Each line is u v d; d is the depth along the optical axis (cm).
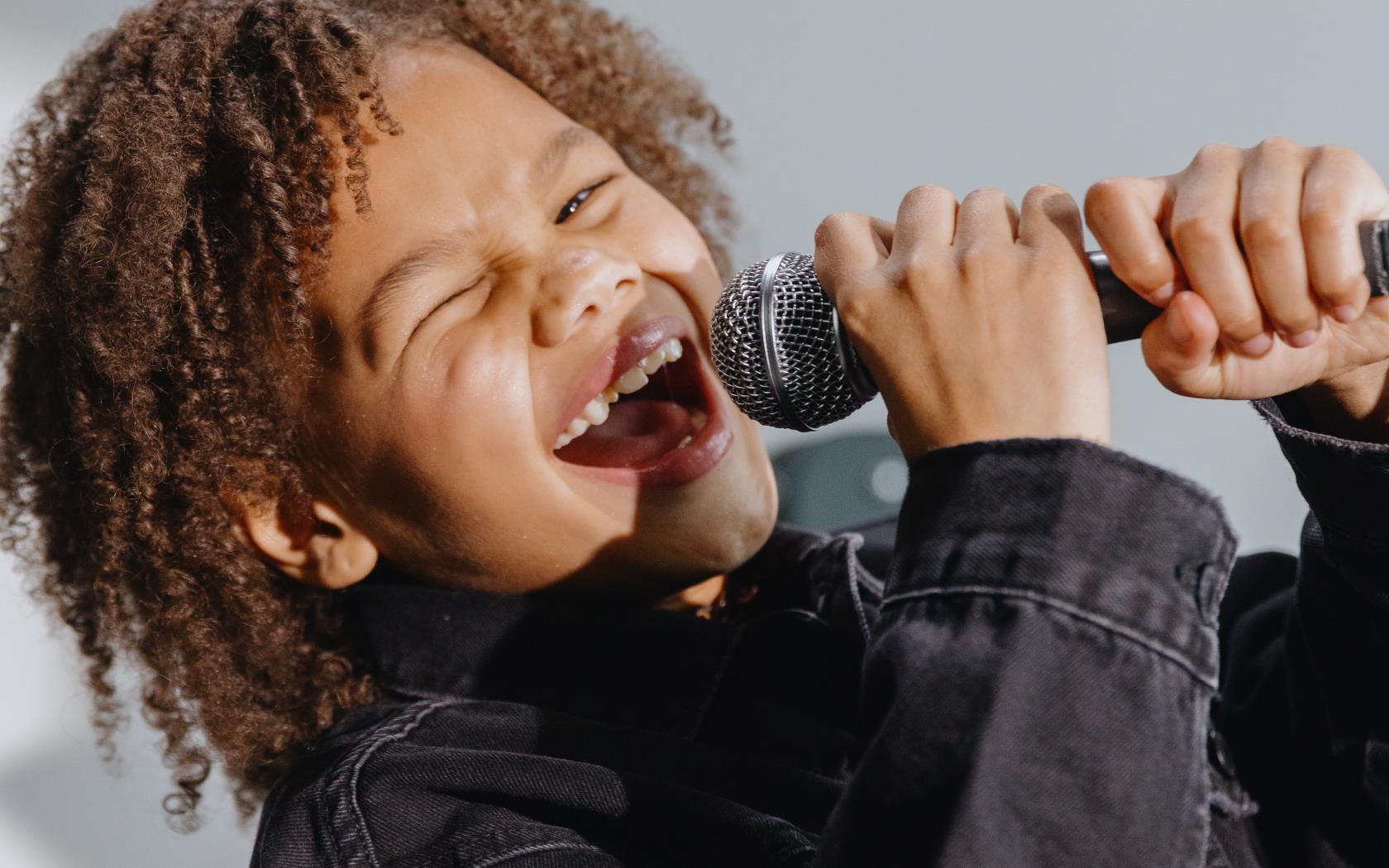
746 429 93
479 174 88
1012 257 65
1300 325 60
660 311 91
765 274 75
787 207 202
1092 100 201
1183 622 60
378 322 85
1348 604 74
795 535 99
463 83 91
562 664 89
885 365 66
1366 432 71
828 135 201
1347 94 196
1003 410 63
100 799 157
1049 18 200
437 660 91
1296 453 68
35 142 103
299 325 86
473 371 85
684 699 88
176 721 103
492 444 86
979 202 68
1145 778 58
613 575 91
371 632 94
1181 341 61
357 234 86
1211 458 191
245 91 88
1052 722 58
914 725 59
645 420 96
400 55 91
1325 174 60
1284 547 188
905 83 201
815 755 86
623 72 125
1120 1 199
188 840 157
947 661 59
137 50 97
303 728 96
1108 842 57
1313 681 78
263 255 87
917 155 203
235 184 87
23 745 157
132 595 98
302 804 80
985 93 202
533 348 87
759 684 90
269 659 97
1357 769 75
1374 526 68
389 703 92
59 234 95
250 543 96
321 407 89
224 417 90
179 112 89
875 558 107
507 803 78
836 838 59
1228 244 60
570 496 88
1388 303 65
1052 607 59
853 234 71
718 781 81
